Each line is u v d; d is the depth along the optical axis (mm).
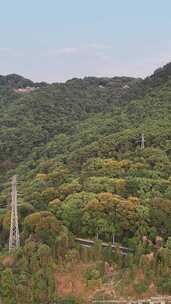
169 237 73062
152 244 72875
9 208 94312
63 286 68250
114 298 66125
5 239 83375
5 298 66500
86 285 68062
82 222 78562
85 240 77188
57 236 74000
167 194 85375
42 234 74812
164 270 67312
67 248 72750
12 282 67312
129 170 99375
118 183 88438
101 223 76500
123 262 70625
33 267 69625
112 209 77625
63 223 79562
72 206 80250
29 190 103250
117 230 76500
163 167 101500
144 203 80000
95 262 71062
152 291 66438
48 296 66562
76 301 66000
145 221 76250
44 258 70250
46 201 90250
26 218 79250
